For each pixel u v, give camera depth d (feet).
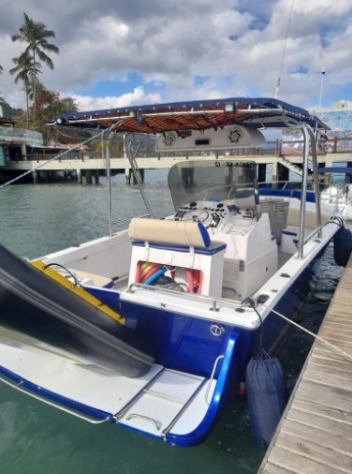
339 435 6.93
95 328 7.54
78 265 12.55
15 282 6.35
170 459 8.25
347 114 84.89
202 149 13.67
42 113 131.75
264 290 9.62
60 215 45.09
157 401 8.03
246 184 12.82
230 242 11.77
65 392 8.36
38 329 7.06
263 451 8.21
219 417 8.08
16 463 8.20
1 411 9.71
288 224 19.88
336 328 11.12
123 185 82.53
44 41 128.16
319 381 8.57
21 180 96.32
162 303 8.44
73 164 86.22
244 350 8.21
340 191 41.09
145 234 9.91
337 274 20.88
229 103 9.53
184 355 8.80
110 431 8.98
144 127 13.34
